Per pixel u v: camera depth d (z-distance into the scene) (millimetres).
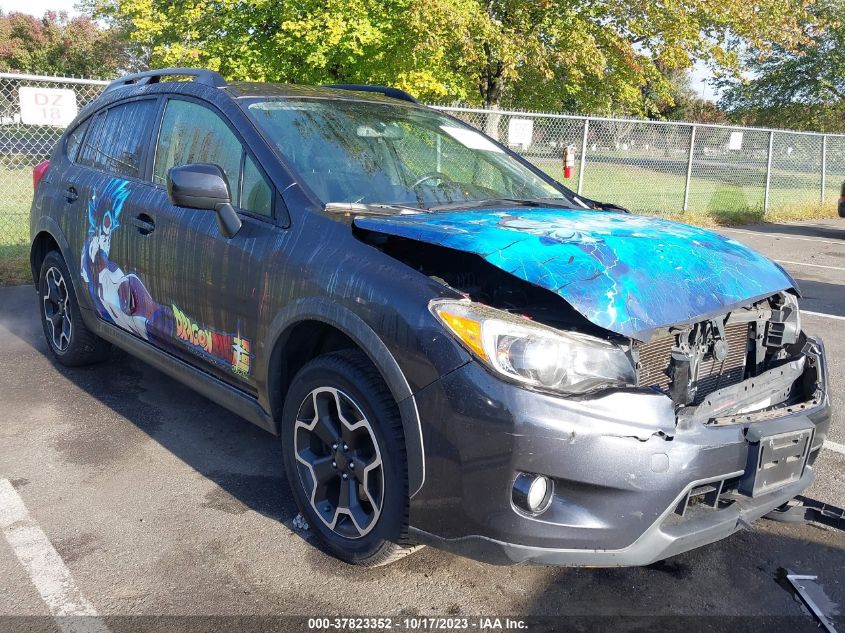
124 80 4512
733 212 14922
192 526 3055
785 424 2564
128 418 4125
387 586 2707
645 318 2371
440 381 2318
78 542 2916
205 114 3576
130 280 3844
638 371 2396
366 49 13641
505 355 2260
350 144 3426
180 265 3418
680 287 2529
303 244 2848
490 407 2230
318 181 3131
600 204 3867
